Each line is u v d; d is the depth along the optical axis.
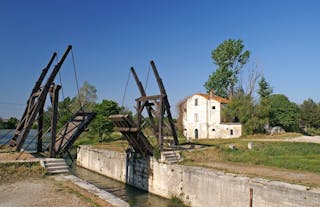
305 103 77.38
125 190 27.72
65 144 20.36
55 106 19.53
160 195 25.25
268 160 25.53
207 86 61.94
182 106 60.53
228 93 60.53
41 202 11.91
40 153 21.30
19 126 22.70
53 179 15.89
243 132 52.09
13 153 20.59
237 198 18.11
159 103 26.78
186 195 22.30
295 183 16.52
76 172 37.56
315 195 14.43
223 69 59.94
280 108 58.41
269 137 48.19
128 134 25.66
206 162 25.70
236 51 58.94
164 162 25.20
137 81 28.44
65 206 11.45
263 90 61.97
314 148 33.53
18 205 11.55
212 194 19.89
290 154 29.95
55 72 19.44
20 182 15.08
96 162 37.53
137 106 27.84
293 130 59.78
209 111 55.50
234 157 27.52
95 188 14.21
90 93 77.69
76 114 22.03
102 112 55.44
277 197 15.98
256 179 17.69
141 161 28.27
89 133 57.56
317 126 72.94
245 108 51.97
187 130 58.19
